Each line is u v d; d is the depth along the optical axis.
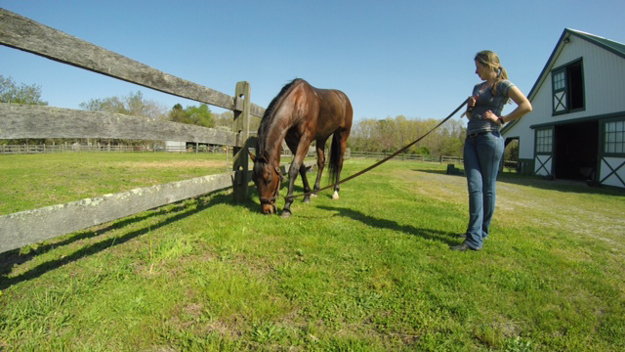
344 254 2.52
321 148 5.19
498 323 1.70
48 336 1.43
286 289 1.94
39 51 1.56
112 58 2.04
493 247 2.85
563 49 12.60
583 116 11.52
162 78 2.59
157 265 2.20
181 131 2.90
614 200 6.88
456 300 1.88
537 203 6.07
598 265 2.61
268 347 1.45
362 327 1.63
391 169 15.76
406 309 1.78
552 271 2.39
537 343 1.53
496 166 2.84
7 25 1.41
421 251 2.68
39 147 27.11
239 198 4.38
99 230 2.97
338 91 5.30
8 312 1.54
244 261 2.36
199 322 1.61
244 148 4.34
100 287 1.86
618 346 1.53
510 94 2.60
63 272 2.04
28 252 2.44
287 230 3.08
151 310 1.67
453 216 4.14
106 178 7.18
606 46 10.47
